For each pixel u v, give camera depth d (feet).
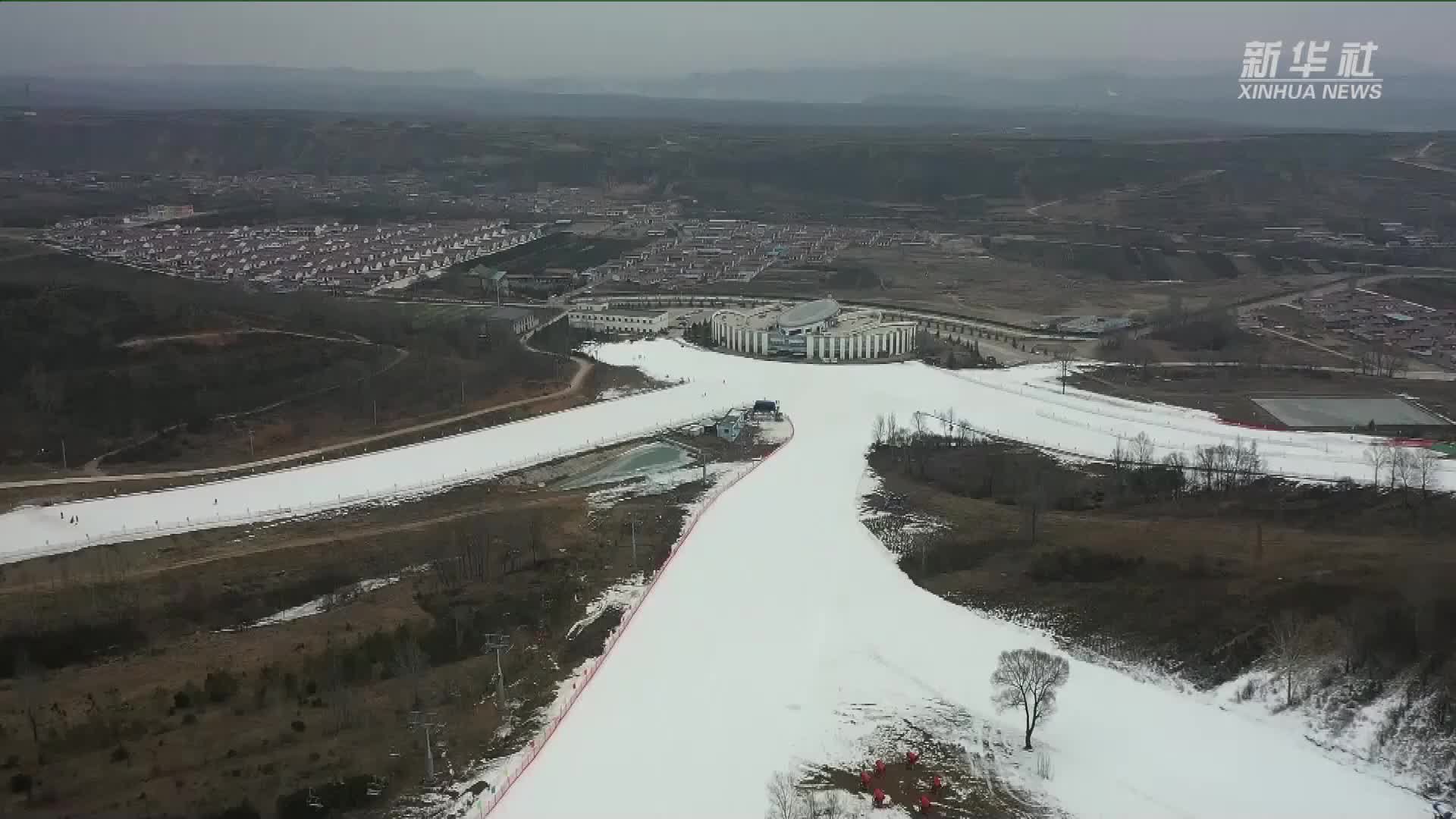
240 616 533.96
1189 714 428.97
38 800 363.56
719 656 491.31
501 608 529.04
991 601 532.32
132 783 375.25
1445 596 458.50
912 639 503.20
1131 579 526.98
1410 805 369.30
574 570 582.76
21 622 502.38
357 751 400.88
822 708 445.78
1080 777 392.27
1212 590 501.56
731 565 595.88
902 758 407.85
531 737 418.51
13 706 432.66
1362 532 578.25
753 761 407.85
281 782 377.30
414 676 459.73
